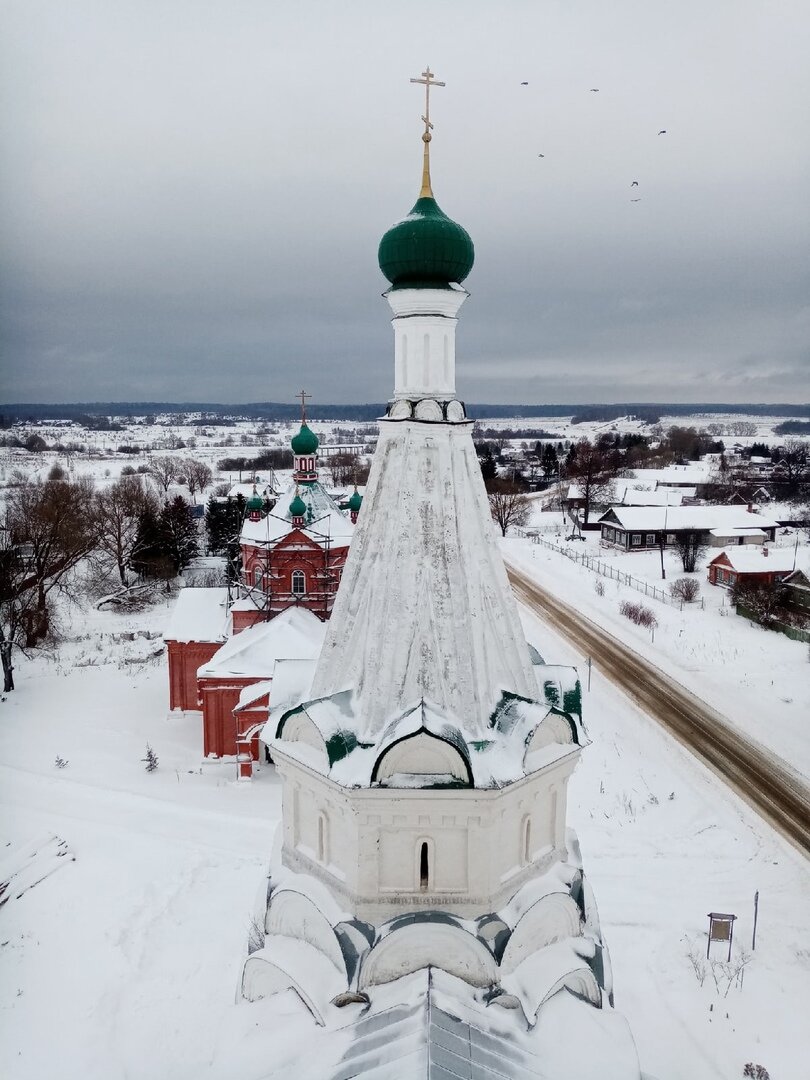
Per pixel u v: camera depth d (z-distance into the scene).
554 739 12.66
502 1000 11.53
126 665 56.31
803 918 28.02
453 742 11.16
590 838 33.41
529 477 173.00
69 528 71.62
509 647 12.88
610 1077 11.10
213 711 40.38
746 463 179.00
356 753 11.69
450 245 12.58
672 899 29.08
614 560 92.19
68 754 41.31
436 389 12.87
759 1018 22.70
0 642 51.06
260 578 48.44
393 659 11.95
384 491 12.70
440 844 11.74
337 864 12.50
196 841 32.06
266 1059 11.30
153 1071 19.86
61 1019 21.73
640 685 53.12
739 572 74.81
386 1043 10.81
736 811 36.31
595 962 12.89
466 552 12.40
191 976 23.52
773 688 51.72
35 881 28.83
